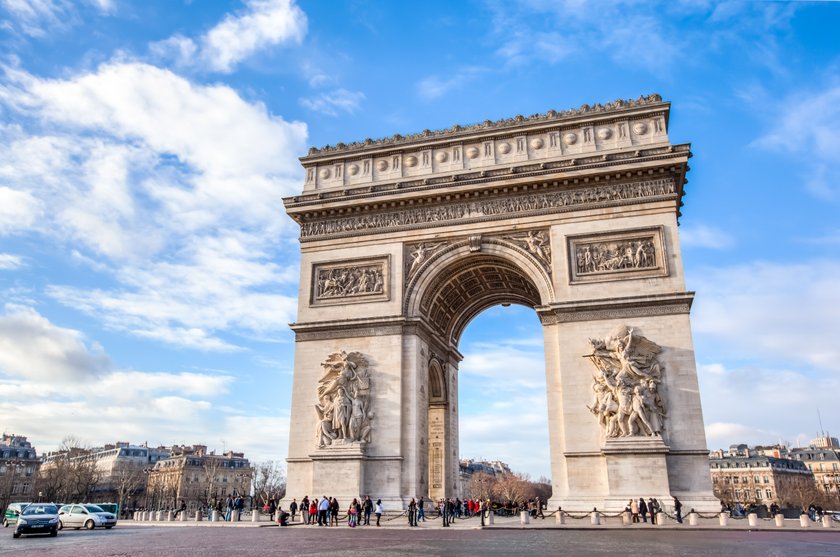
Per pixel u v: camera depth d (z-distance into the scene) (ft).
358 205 254.47
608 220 229.86
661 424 204.85
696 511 194.18
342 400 230.68
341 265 254.06
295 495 230.68
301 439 235.61
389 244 251.19
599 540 143.33
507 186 239.91
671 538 149.07
